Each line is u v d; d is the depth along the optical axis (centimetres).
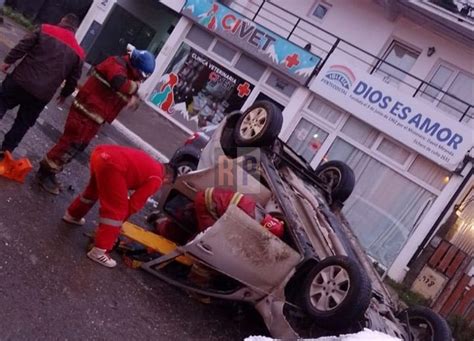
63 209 522
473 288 1102
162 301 485
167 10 1933
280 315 494
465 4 1312
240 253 489
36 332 338
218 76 1556
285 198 560
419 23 1409
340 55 1461
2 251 391
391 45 1448
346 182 715
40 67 497
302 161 713
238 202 507
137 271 505
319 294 484
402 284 1195
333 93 1366
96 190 484
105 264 465
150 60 520
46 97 506
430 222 1232
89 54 1827
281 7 1556
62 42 506
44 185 529
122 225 500
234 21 1521
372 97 1319
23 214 459
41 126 741
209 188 528
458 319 1046
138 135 1201
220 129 665
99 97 515
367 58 1451
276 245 487
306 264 511
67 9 1839
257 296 511
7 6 1806
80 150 527
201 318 505
